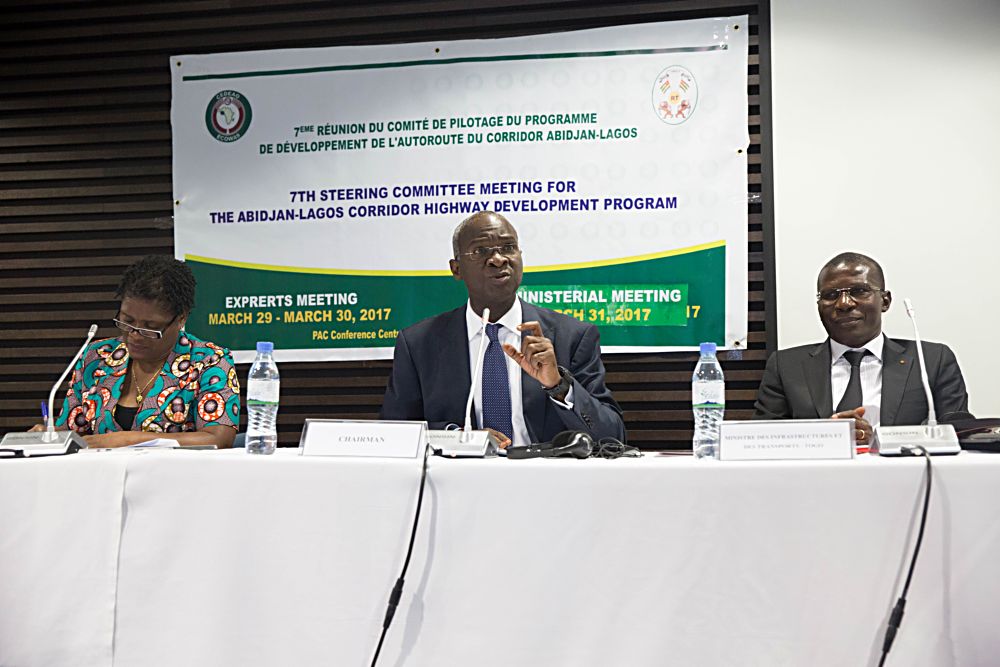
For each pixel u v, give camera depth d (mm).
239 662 1643
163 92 3775
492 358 2771
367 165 3604
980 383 3320
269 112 3670
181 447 2320
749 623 1539
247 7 3746
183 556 1675
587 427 2338
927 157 3381
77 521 1704
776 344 3400
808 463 1552
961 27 3391
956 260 3352
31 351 3781
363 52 3627
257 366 2031
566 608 1568
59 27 3859
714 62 3443
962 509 1521
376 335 3576
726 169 3424
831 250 3398
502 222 2869
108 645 1672
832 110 3422
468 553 1597
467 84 3562
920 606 1522
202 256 3676
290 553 1646
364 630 1617
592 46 3504
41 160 3822
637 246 3451
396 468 1631
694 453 1953
